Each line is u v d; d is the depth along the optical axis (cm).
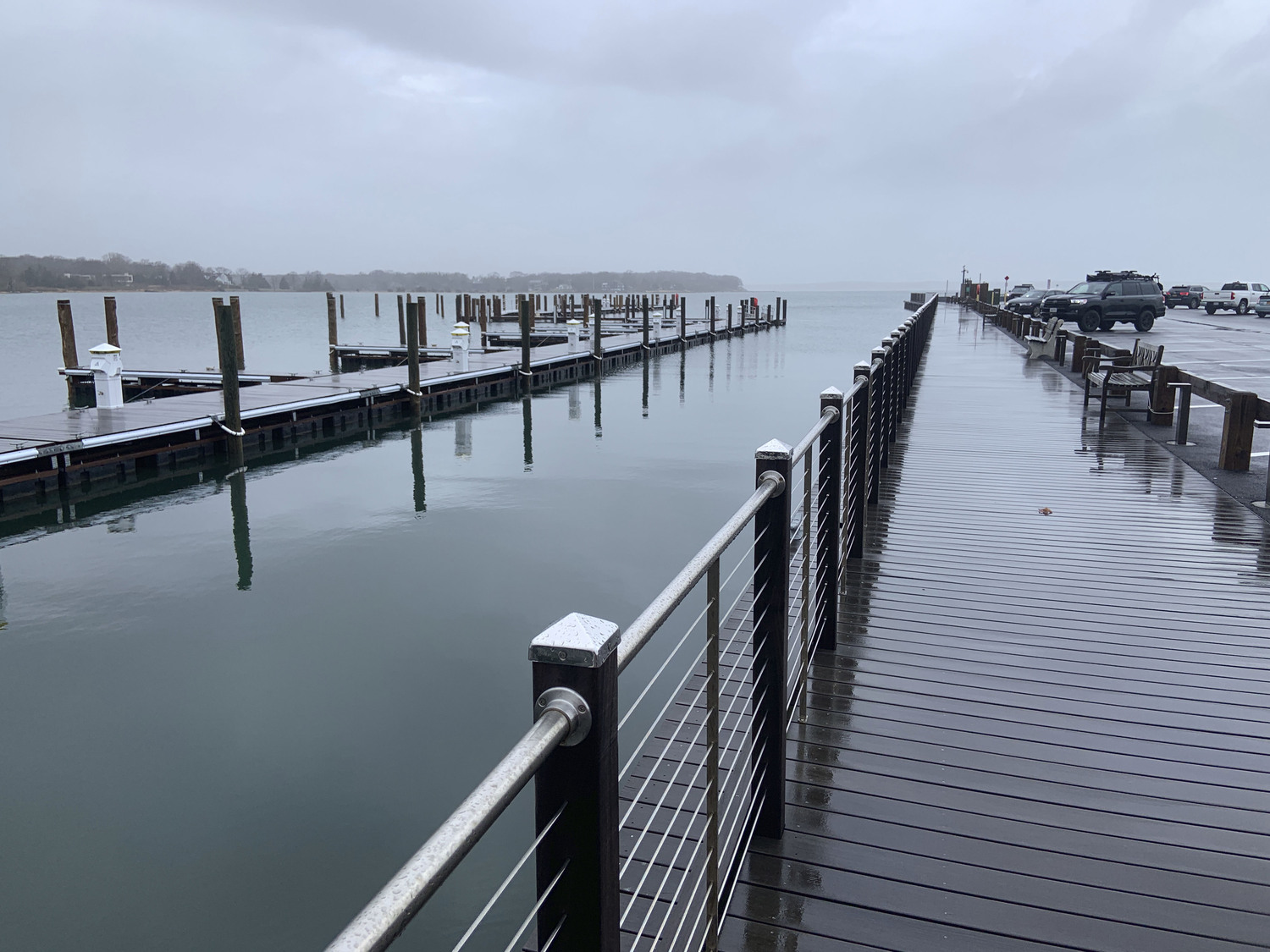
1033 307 3133
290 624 783
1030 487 796
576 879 127
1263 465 875
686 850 296
